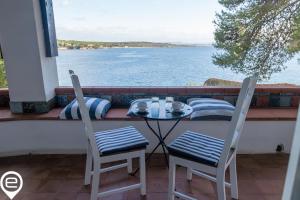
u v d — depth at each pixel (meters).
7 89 2.91
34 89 2.66
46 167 2.44
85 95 2.94
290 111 2.76
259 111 2.76
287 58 3.01
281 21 2.94
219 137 2.62
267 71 3.05
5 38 2.51
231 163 1.89
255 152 2.69
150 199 1.94
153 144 2.68
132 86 3.00
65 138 2.67
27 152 2.71
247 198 1.95
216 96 2.92
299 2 2.86
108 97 2.95
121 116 2.61
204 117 2.48
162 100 2.40
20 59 2.57
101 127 2.62
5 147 2.66
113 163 2.52
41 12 2.58
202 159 1.65
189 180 2.19
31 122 2.61
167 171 2.36
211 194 2.00
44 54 2.67
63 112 2.58
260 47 3.01
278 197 1.96
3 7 2.43
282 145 2.66
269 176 2.26
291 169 0.67
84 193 2.02
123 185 2.14
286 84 3.06
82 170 2.38
